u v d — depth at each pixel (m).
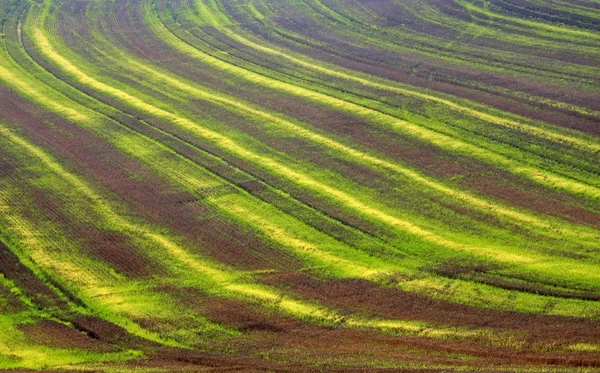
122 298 39.53
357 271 41.06
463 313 37.19
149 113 63.41
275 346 35.25
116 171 53.25
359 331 36.19
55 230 45.94
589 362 32.72
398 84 67.56
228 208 47.97
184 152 55.78
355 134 57.69
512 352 33.88
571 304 37.53
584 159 52.47
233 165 53.62
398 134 57.41
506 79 67.62
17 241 44.88
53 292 40.25
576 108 60.72
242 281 40.56
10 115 64.12
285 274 41.03
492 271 40.47
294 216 46.88
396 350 34.47
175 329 36.97
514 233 44.00
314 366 33.38
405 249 43.00
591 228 44.16
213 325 37.16
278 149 55.72
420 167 52.28
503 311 37.19
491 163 52.47
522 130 57.12
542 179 50.00
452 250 42.59
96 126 61.22
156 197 49.47
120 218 47.00
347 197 48.72
